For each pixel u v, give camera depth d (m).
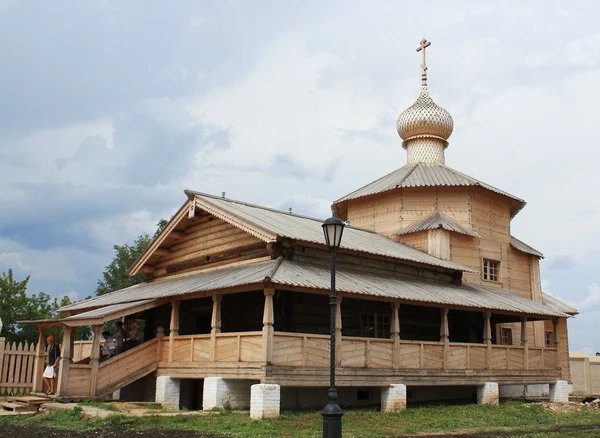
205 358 18.77
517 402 24.19
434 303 20.73
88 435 13.25
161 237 24.77
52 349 19.95
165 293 20.53
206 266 23.44
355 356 18.61
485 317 23.17
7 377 23.11
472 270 25.33
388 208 29.97
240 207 22.77
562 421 18.73
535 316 25.55
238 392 18.12
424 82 34.53
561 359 33.53
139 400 21.66
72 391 18.50
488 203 30.00
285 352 17.06
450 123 33.56
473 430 15.98
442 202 29.09
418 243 28.00
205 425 14.76
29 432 13.74
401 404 19.39
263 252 20.66
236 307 21.33
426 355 20.81
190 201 22.88
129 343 22.05
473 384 22.14
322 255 21.02
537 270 31.81
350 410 19.64
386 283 21.05
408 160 33.69
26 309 31.47
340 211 32.91
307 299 20.41
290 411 17.75
